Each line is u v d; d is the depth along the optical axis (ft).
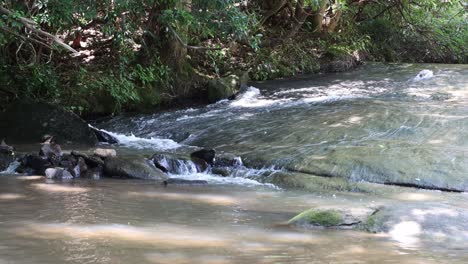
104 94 41.73
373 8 63.98
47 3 33.63
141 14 41.39
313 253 14.99
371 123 30.71
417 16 65.05
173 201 21.27
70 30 43.52
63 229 17.04
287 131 31.60
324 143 28.78
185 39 45.37
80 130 34.27
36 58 39.78
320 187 23.76
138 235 16.55
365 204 20.68
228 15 38.93
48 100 39.70
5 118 35.09
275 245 15.69
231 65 50.72
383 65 55.21
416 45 65.36
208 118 38.34
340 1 53.98
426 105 34.01
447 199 21.17
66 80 41.81
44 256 14.42
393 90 41.73
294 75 52.47
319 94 43.01
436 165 23.94
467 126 28.27
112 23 40.14
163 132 36.47
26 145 32.50
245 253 14.94
